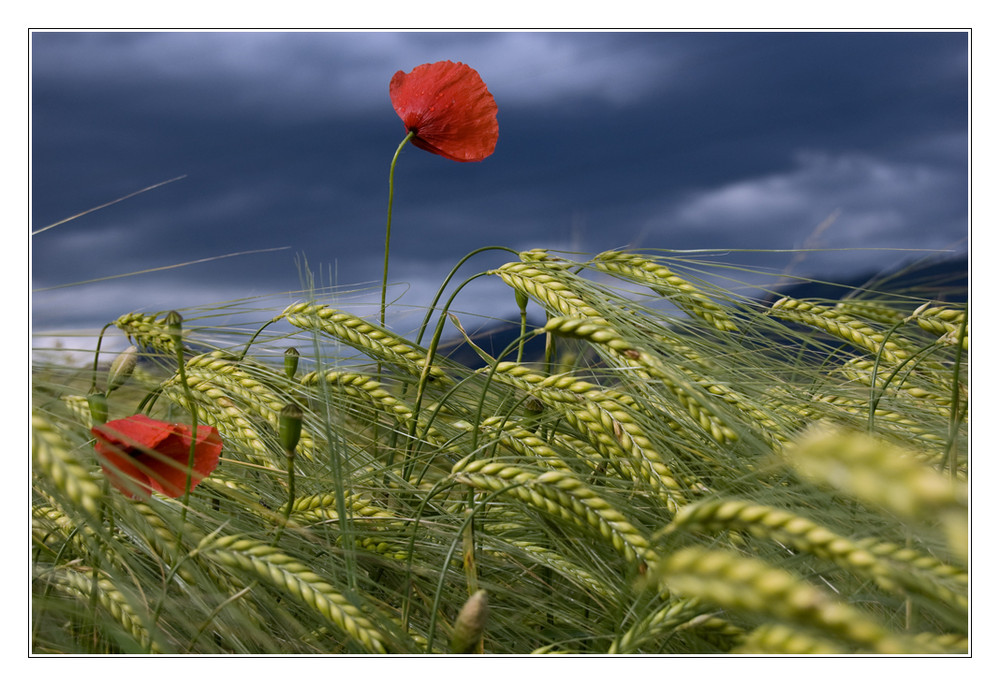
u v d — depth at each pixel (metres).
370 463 0.63
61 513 0.57
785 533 0.44
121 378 0.58
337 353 0.63
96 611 0.54
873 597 0.54
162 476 0.56
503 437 0.60
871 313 0.70
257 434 0.62
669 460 0.62
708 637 0.53
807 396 0.66
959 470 0.57
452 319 0.68
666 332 0.65
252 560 0.52
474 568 0.56
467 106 0.71
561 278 0.65
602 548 0.59
